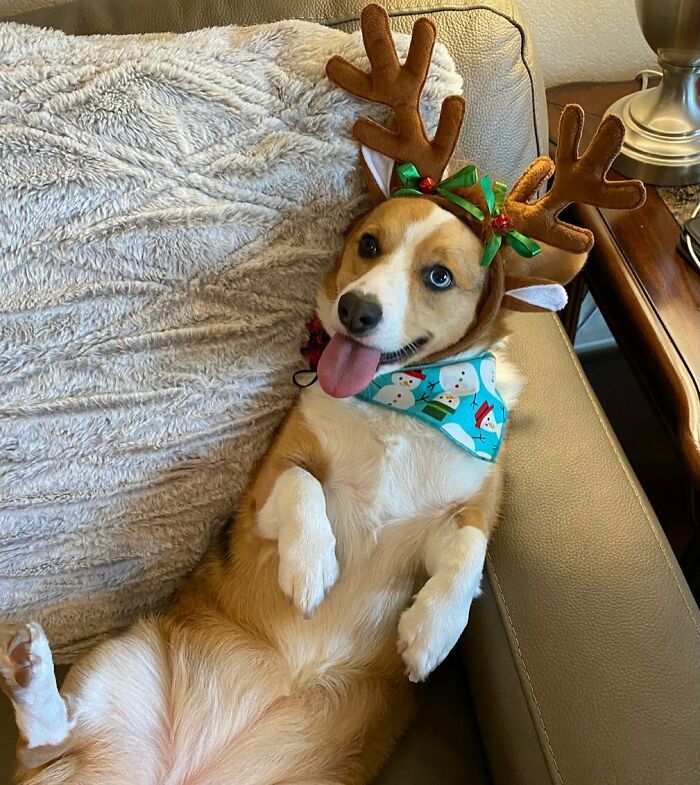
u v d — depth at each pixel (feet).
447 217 3.33
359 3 3.58
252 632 3.76
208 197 3.21
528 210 3.23
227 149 3.18
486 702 3.32
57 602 3.73
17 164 3.00
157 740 3.57
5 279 3.12
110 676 3.56
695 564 4.95
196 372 3.49
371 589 3.78
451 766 3.54
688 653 2.92
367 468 3.77
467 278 3.38
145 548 3.75
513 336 4.10
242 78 3.16
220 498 3.81
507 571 3.39
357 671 3.80
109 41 3.22
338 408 3.78
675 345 3.93
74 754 3.42
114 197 3.12
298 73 3.21
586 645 3.02
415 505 3.76
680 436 3.75
